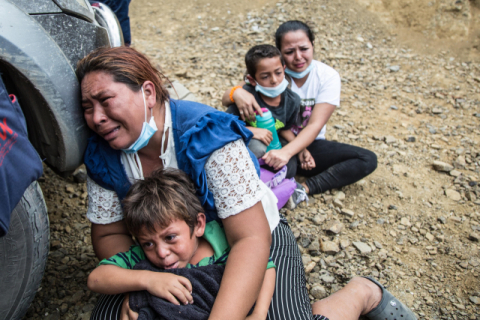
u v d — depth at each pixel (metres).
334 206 2.61
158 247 1.45
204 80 3.82
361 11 5.12
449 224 2.49
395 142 3.20
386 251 2.29
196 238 1.57
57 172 1.71
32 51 1.36
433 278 2.15
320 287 2.04
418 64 4.37
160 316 1.41
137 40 4.62
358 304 1.76
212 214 1.60
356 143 3.20
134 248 1.62
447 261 2.25
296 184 2.47
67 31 1.54
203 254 1.58
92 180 1.63
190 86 3.70
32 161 1.30
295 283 1.64
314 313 1.69
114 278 1.46
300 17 4.96
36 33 1.39
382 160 3.02
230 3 5.27
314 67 2.68
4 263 1.42
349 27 4.88
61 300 1.97
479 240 2.35
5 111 1.21
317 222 2.46
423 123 3.46
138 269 1.51
